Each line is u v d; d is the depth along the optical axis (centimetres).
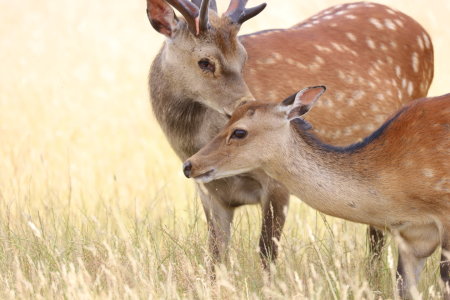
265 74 1140
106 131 1869
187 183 1535
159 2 1122
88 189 1508
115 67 2353
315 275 928
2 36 2703
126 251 1041
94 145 1767
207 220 1166
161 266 991
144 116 1944
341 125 1190
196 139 1144
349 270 1003
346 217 997
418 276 1003
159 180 1565
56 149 1736
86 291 907
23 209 1257
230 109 1088
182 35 1112
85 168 1627
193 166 988
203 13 1087
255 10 1123
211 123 1122
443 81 2094
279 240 1121
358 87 1204
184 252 1080
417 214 973
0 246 1123
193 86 1111
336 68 1194
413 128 970
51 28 2800
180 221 1290
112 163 1675
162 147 1742
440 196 955
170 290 934
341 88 1188
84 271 956
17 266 967
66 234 1154
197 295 986
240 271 1029
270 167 998
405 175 962
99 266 1035
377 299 1016
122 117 1948
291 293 965
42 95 2077
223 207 1162
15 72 2289
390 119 995
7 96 2052
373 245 1173
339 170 981
